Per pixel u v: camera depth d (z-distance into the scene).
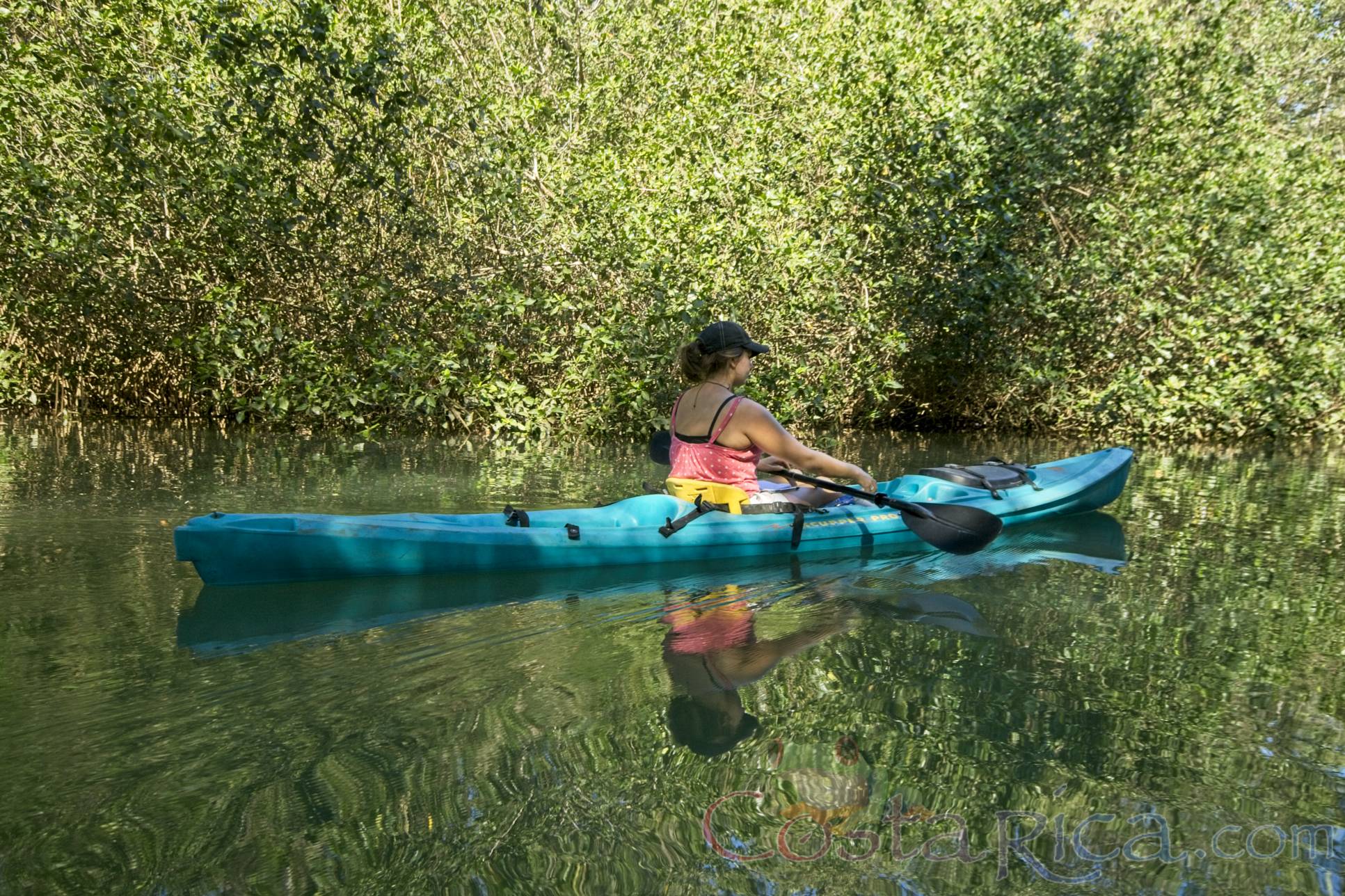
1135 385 8.58
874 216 8.72
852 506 4.47
